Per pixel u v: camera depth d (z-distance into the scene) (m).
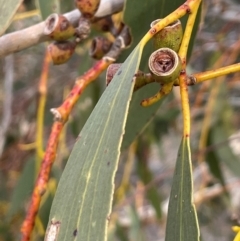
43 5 0.28
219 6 0.48
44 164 0.21
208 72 0.15
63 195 0.14
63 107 0.21
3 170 0.63
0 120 0.70
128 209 0.48
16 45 0.22
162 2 0.23
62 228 0.14
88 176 0.13
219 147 0.45
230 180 0.60
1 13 0.17
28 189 0.39
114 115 0.14
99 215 0.13
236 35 0.53
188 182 0.15
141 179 0.51
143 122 0.25
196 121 0.53
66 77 0.65
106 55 0.23
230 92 0.56
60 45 0.22
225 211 0.62
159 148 0.57
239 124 0.61
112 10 0.23
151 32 0.15
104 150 0.13
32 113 0.66
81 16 0.22
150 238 0.74
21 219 0.51
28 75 0.71
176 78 0.15
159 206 0.48
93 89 0.40
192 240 0.15
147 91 0.24
